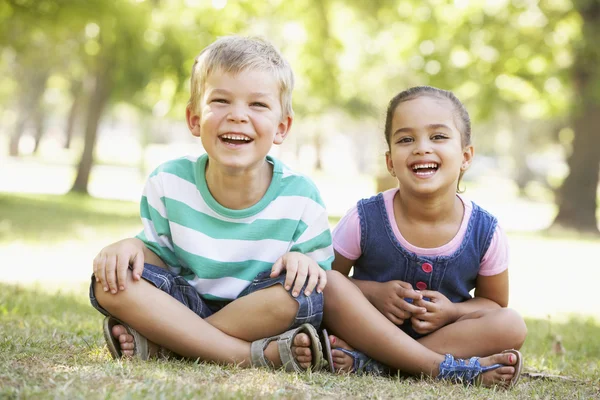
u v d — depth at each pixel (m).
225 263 2.61
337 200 18.94
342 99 19.69
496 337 2.54
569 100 13.86
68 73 20.12
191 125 2.70
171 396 1.85
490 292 2.87
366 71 17.66
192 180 2.68
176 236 2.64
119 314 2.38
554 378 2.67
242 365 2.40
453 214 2.79
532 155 41.56
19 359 2.23
